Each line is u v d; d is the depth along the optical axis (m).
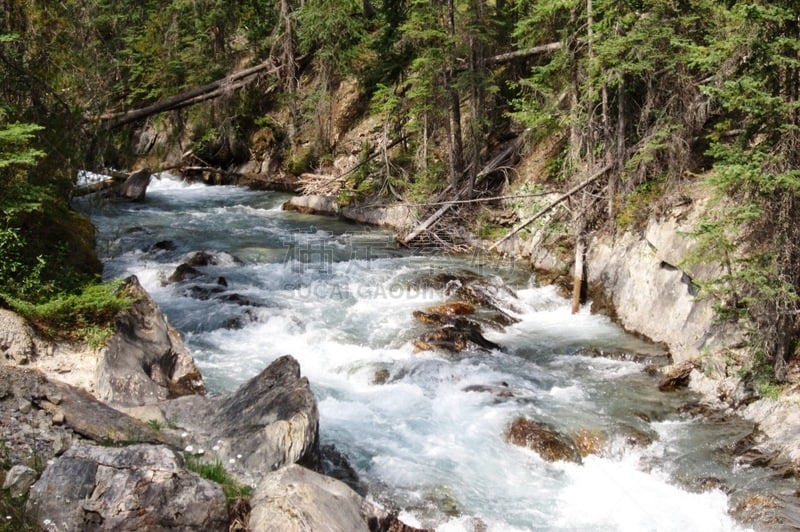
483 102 23.58
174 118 34.53
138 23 33.75
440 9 22.59
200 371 12.68
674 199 15.02
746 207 10.38
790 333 11.30
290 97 31.67
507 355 13.95
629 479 9.98
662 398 12.12
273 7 34.00
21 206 11.11
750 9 10.16
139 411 9.65
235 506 7.21
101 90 20.67
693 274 13.63
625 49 15.92
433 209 22.95
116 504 6.79
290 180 31.98
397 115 25.22
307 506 7.25
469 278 18.06
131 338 11.29
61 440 8.31
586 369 13.37
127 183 29.27
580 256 16.98
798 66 10.20
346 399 11.98
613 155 17.11
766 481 9.62
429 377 12.62
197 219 26.20
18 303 10.61
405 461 10.08
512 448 10.56
